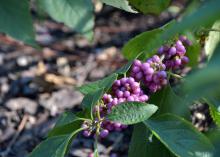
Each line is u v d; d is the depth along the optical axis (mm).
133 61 252
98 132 235
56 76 682
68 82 675
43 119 619
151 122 232
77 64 705
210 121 415
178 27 109
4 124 611
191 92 104
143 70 249
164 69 252
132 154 264
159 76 247
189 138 226
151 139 258
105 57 715
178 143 225
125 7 199
